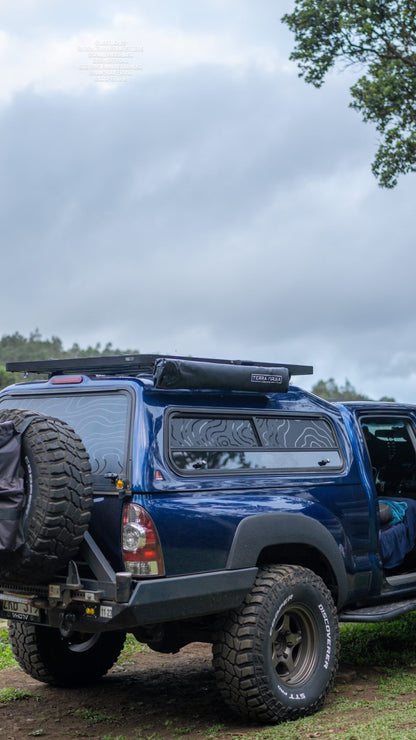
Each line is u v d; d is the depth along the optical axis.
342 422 6.02
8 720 5.23
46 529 4.24
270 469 5.34
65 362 5.42
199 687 5.97
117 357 5.10
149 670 6.53
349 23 20.11
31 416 4.47
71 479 4.30
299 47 21.28
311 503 5.43
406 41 20.48
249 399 5.43
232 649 4.79
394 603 6.06
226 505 4.89
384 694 5.46
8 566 4.40
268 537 5.02
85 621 4.55
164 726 5.04
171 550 4.57
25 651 5.79
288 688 4.95
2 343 145.50
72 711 5.42
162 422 4.79
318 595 5.18
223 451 5.08
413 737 4.29
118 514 4.58
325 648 5.20
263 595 4.89
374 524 5.91
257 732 4.76
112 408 4.86
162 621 4.51
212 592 4.69
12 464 4.30
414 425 6.75
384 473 6.98
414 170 20.08
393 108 19.81
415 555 6.74
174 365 4.77
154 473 4.62
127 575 4.38
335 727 4.69
